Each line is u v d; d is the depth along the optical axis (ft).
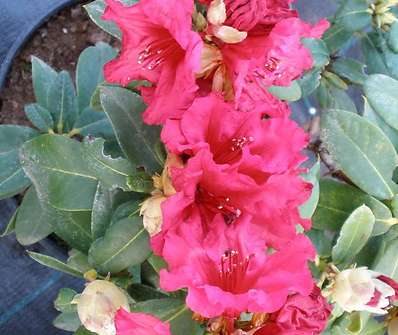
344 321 0.78
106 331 0.69
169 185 0.66
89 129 0.98
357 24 0.93
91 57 1.01
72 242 0.81
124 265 0.74
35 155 0.76
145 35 0.62
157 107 0.63
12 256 1.20
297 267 0.59
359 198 0.80
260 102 0.65
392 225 0.80
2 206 1.17
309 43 0.91
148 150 0.74
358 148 0.79
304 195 0.63
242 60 0.61
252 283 0.59
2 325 1.20
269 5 0.65
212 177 0.60
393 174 0.86
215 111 0.61
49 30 1.17
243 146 0.62
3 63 1.12
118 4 0.60
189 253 0.59
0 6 1.19
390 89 0.81
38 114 0.96
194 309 0.56
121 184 0.72
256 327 0.64
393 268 0.79
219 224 0.60
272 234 0.62
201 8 0.68
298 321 0.63
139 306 0.73
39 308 1.22
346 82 1.05
